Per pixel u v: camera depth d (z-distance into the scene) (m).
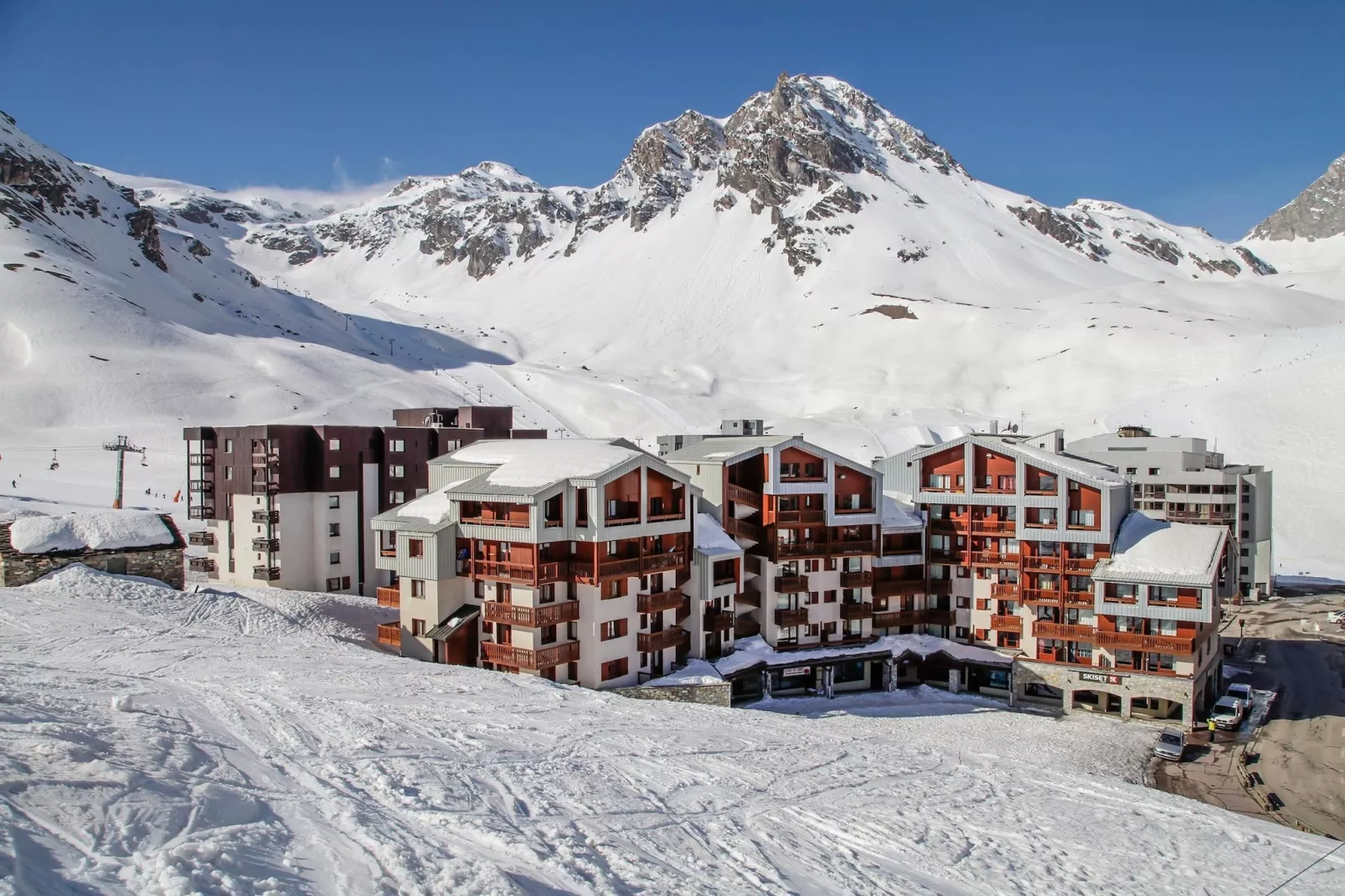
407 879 17.19
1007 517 70.81
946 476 73.44
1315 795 49.78
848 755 38.50
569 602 55.19
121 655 43.78
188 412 194.50
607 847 22.61
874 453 180.50
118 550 65.44
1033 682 67.44
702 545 64.31
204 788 20.77
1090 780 39.28
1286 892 27.52
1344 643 85.88
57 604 56.06
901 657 69.69
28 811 16.97
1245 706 64.50
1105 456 114.00
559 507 55.09
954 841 28.28
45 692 30.03
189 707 31.39
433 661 57.19
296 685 38.28
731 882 21.83
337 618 66.94
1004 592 69.88
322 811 21.23
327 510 82.44
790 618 68.81
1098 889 25.80
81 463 147.50
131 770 20.75
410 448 89.38
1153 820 33.72
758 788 31.38
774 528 68.62
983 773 38.47
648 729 38.47
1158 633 62.75
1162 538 65.94
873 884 23.42
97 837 16.34
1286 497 140.75
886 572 74.12
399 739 30.56
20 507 102.69
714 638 65.44
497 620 54.34
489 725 35.06
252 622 60.62
